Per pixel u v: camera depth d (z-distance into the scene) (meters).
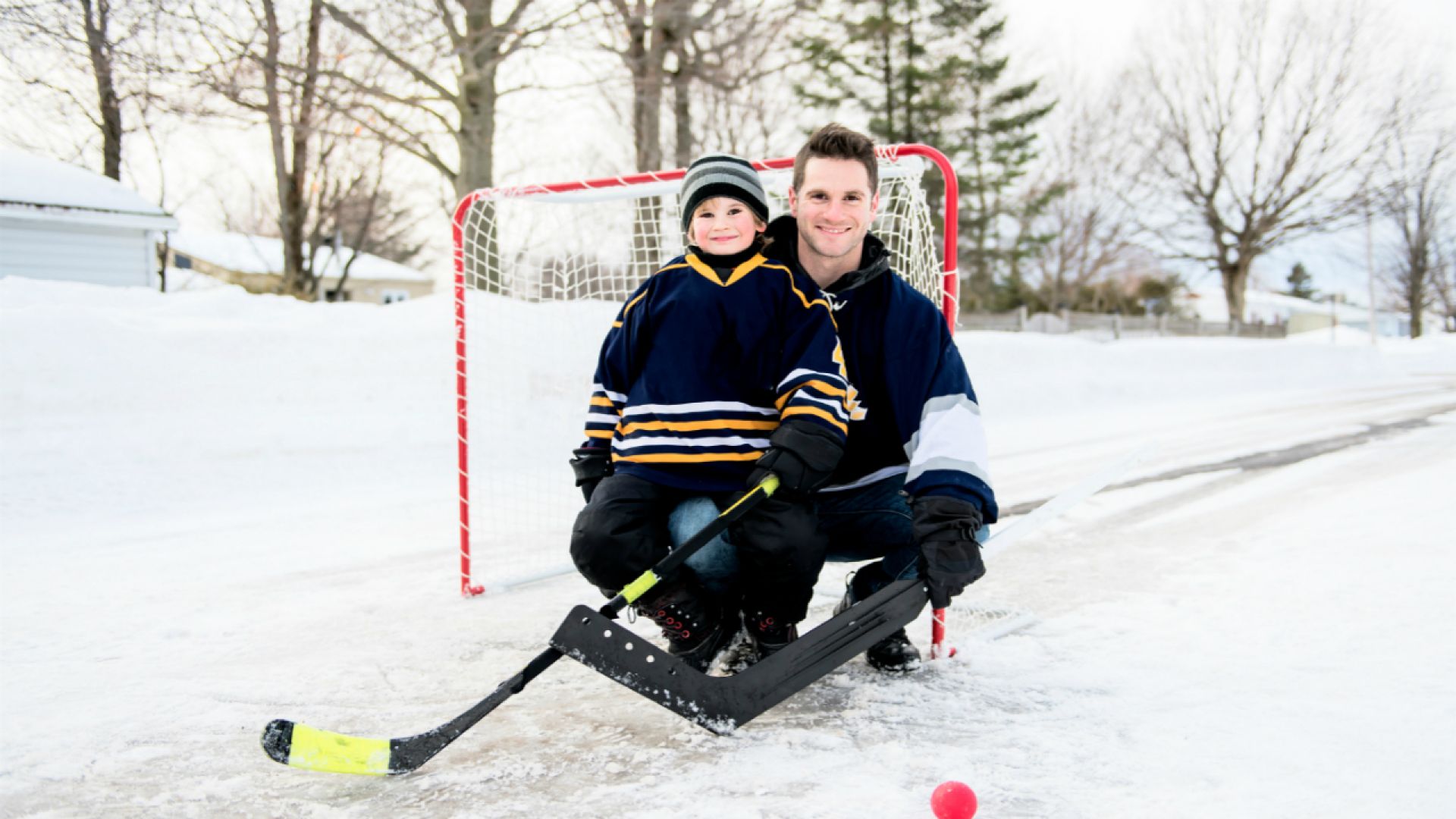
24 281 7.26
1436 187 37.00
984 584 3.30
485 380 5.05
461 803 1.74
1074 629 2.72
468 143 14.46
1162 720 2.02
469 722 1.89
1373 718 1.95
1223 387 14.45
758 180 2.25
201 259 31.33
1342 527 3.90
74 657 2.71
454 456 6.75
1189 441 7.46
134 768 1.95
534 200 3.50
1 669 2.62
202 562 3.98
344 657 2.69
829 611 3.03
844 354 2.29
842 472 2.35
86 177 13.42
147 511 5.14
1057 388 11.91
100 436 5.83
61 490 5.26
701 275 2.18
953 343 2.26
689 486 2.12
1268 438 7.36
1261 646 2.46
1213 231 34.22
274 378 6.90
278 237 33.53
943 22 31.09
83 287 7.45
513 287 4.97
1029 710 2.11
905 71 30.39
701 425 2.12
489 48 14.27
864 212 2.22
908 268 2.87
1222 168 33.25
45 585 3.60
